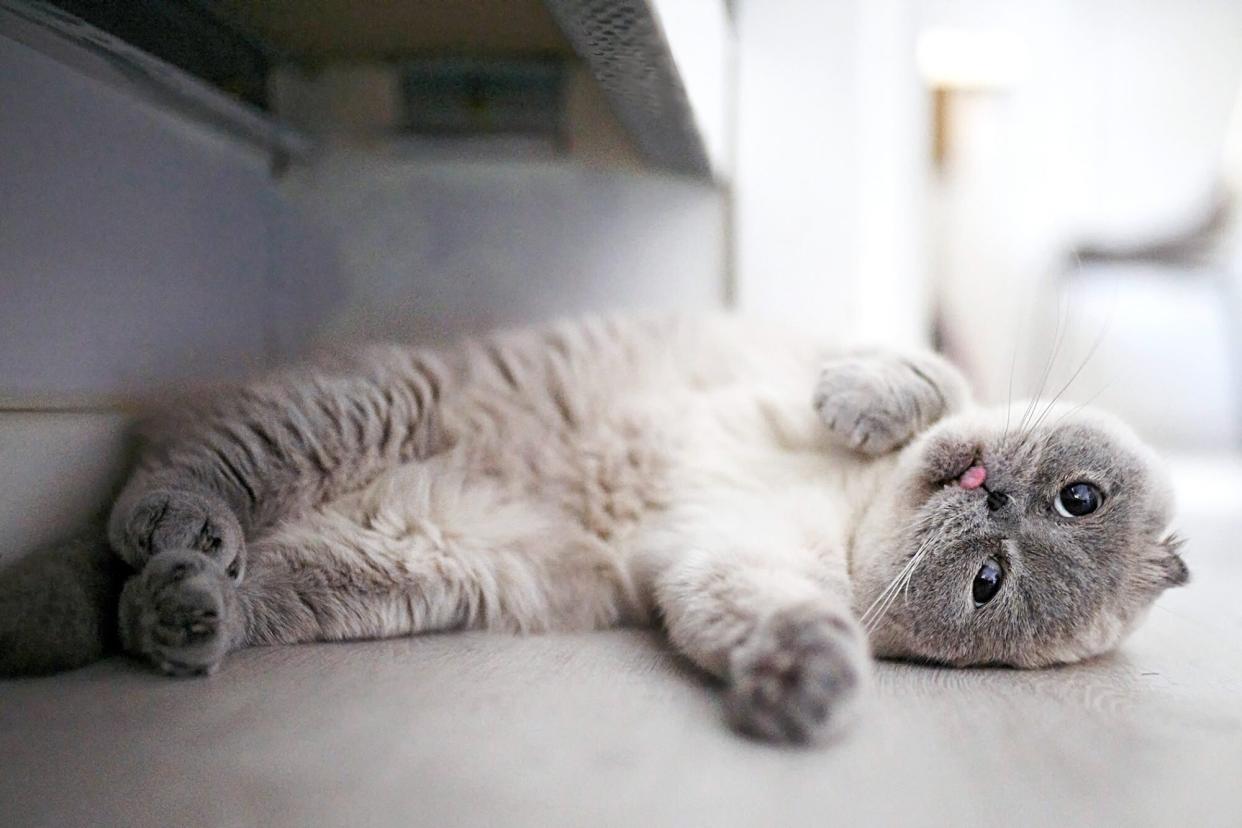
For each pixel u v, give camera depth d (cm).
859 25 50
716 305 52
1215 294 89
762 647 24
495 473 36
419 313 52
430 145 52
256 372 39
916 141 71
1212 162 86
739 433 37
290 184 51
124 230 35
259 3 41
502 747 21
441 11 43
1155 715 25
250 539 32
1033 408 34
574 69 51
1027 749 22
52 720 22
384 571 32
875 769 21
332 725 22
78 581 27
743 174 52
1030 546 31
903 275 64
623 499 35
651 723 23
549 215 52
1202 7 84
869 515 33
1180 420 85
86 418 32
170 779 19
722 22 47
